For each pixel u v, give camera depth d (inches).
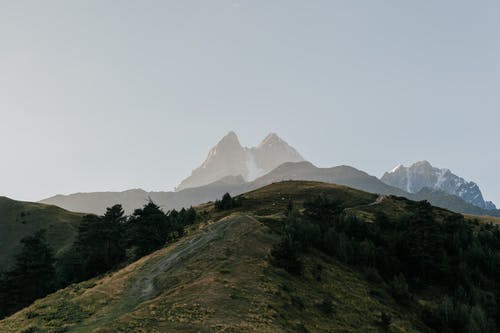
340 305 1952.5
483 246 3663.9
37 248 3292.3
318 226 3031.5
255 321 1424.7
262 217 3479.3
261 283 1857.8
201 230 3051.2
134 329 1247.5
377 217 4042.8
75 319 1598.2
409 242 3179.1
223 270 1968.5
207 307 1482.5
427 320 2158.0
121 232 3732.8
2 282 3139.8
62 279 3250.5
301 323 1536.7
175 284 1903.3
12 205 6973.4
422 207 3599.9
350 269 2628.0
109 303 1791.3
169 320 1349.7
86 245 3580.2
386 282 2691.9
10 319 1726.1
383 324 1881.2
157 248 3070.9
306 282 2116.1
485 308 2578.7
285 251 2252.7
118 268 2915.8
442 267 2974.9
